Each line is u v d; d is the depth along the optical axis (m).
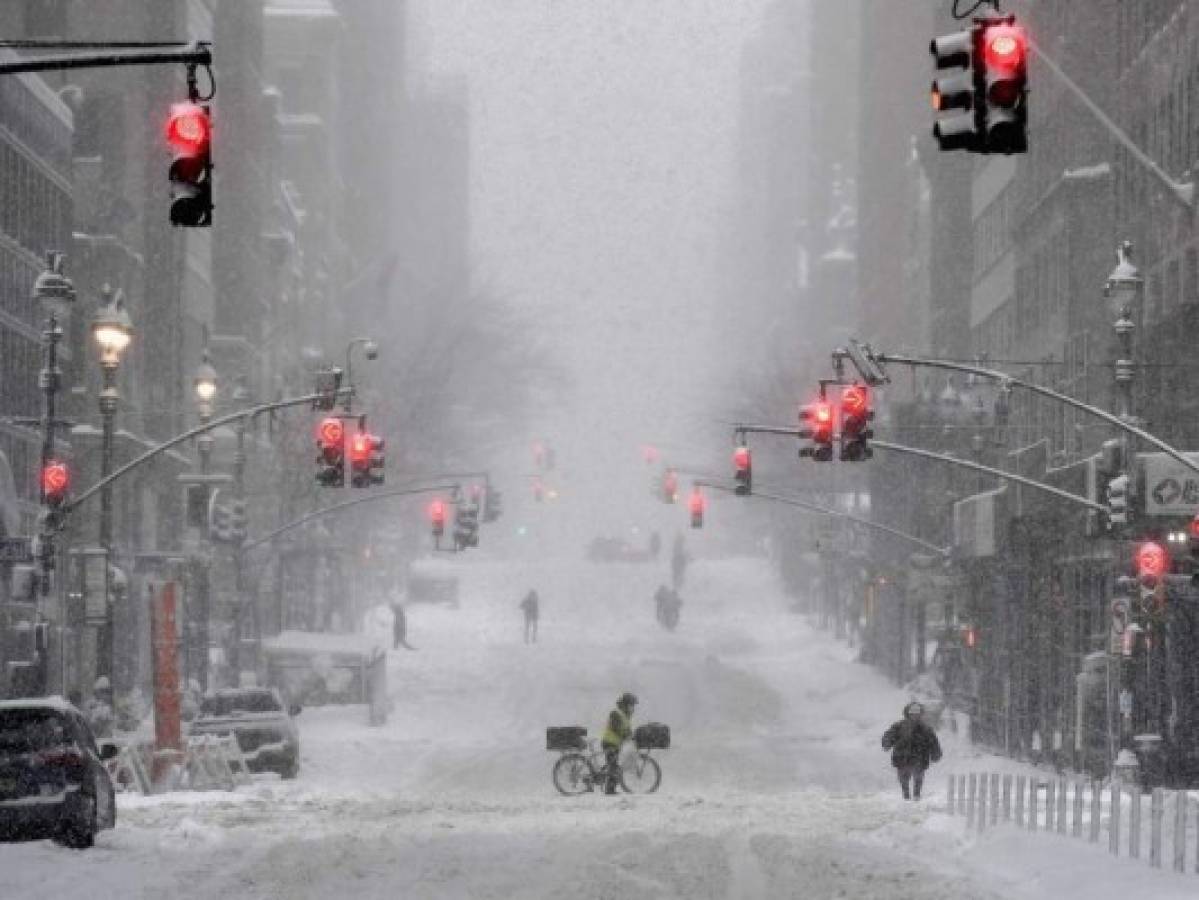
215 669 170.25
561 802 99.62
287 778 123.31
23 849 65.44
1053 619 145.12
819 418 108.25
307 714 167.00
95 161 185.62
